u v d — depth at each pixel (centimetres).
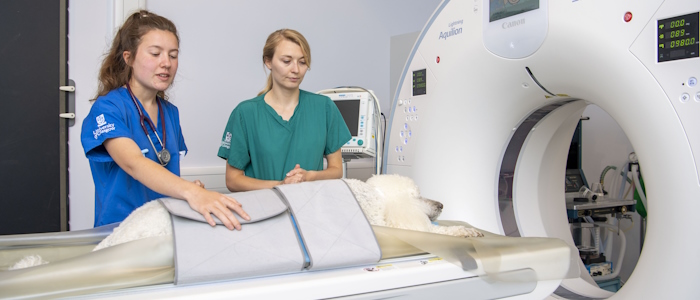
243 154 172
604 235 259
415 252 114
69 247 119
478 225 169
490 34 158
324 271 98
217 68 277
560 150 190
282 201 109
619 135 267
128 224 103
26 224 243
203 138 274
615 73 124
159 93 149
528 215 182
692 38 108
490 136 171
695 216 109
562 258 119
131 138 123
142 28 128
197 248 92
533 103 162
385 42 348
